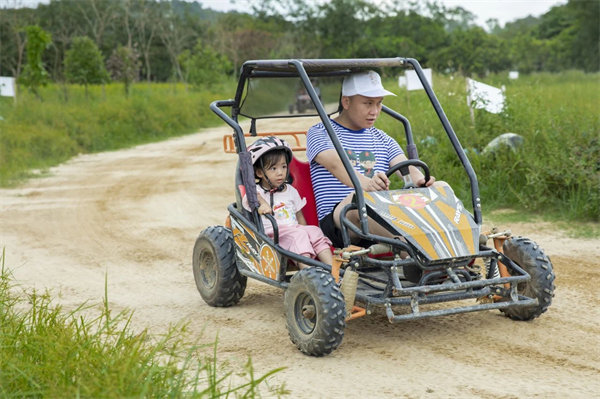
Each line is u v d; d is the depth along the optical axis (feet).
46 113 74.74
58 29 207.21
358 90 17.26
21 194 41.11
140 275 22.94
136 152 65.98
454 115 39.75
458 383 12.96
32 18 163.53
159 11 218.79
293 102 19.06
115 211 34.96
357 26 254.47
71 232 30.17
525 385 12.76
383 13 258.98
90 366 11.30
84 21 218.38
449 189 16.48
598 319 16.65
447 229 14.94
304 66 16.24
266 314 18.15
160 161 57.16
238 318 17.87
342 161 15.24
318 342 14.15
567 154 30.86
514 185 31.83
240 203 17.42
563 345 14.93
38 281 22.24
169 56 231.09
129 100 93.35
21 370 11.41
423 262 14.48
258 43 242.99
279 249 15.84
